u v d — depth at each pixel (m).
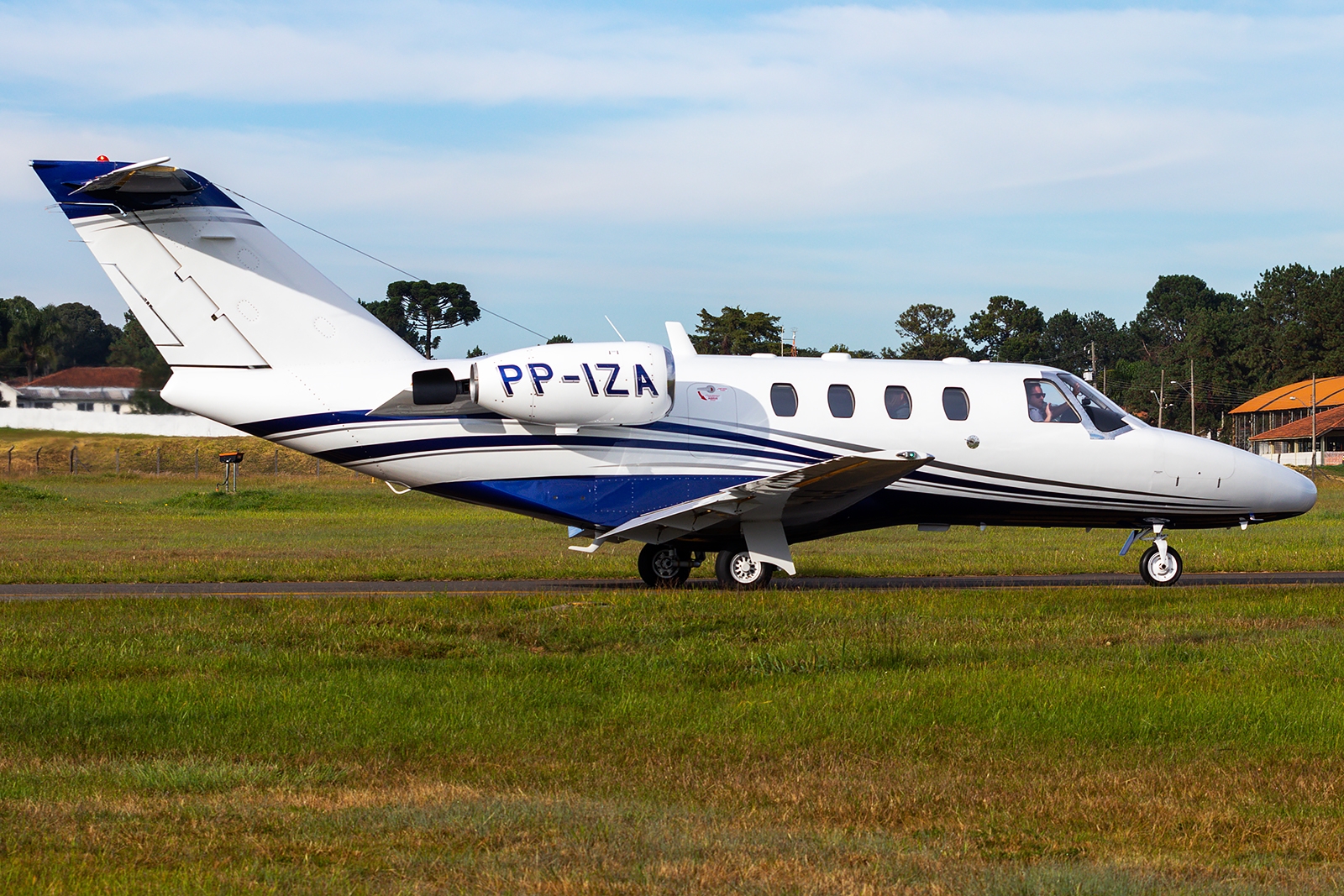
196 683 20.98
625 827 13.59
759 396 36.25
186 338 34.22
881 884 11.88
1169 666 22.81
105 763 16.33
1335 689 20.73
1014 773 16.25
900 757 16.98
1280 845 13.53
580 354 34.50
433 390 34.53
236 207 34.41
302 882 11.76
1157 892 11.81
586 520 35.50
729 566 36.19
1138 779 15.93
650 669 22.47
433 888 11.60
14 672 21.91
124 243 33.78
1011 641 25.34
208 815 13.89
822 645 24.16
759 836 13.42
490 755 16.91
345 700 19.83
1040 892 11.76
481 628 26.47
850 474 33.03
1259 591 33.69
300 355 34.72
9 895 11.35
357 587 37.50
